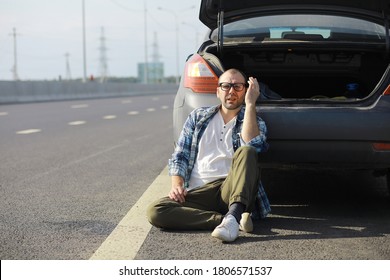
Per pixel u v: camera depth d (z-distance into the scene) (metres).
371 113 4.26
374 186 5.77
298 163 4.39
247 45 4.69
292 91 5.76
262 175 6.33
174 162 4.32
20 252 3.72
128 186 5.89
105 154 8.30
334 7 5.05
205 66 4.59
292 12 5.12
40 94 30.84
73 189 5.75
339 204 5.02
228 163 4.30
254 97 4.21
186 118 4.57
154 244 3.86
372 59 5.32
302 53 5.23
